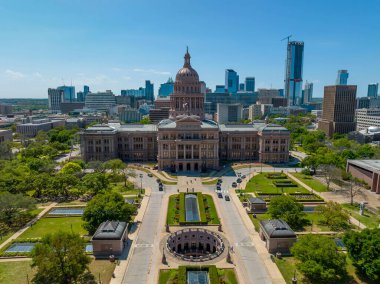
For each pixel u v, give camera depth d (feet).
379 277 238.27
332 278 252.83
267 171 617.62
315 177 572.10
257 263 282.77
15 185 437.99
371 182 507.30
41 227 354.13
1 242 319.27
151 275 263.90
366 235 258.37
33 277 256.11
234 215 393.50
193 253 340.80
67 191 460.96
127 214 353.92
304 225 359.25
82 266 249.14
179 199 445.37
